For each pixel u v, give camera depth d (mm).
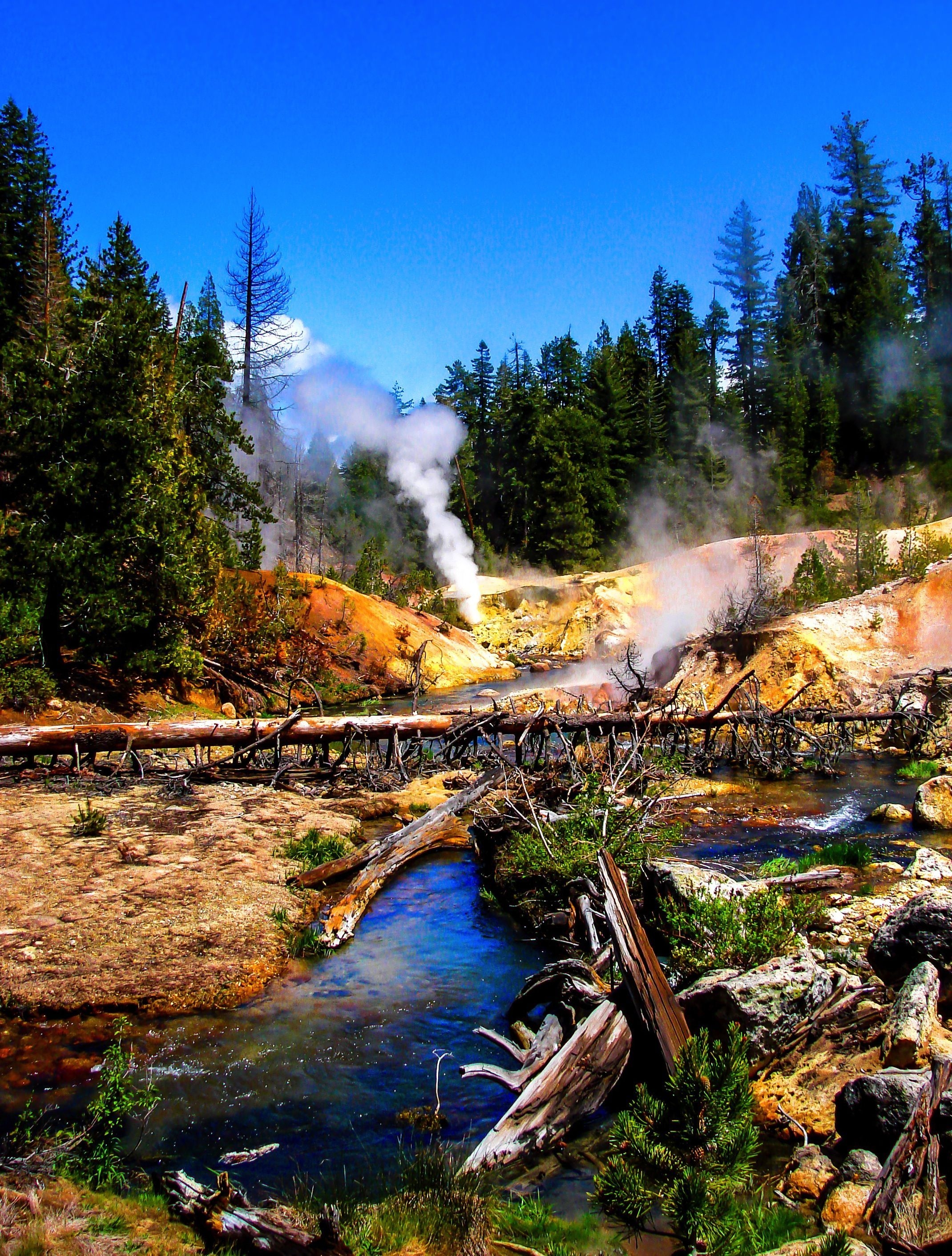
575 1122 6262
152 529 24406
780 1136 5902
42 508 22984
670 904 9242
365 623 37125
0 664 22266
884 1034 6473
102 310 26734
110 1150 5781
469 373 89625
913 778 18688
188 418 35906
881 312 76062
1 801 14758
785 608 28547
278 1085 6824
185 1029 7691
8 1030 7523
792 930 8180
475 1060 7320
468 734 19266
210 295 51531
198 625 28234
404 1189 5316
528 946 9953
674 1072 5789
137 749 17297
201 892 10609
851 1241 4359
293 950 9562
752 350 81188
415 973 9172
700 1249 4645
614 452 77688
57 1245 4391
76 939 9078
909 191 87125
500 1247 4852
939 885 10773
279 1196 5379
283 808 15133
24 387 22781
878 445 73125
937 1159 4859
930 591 24906
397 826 14992
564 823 11398
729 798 16953
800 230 89688
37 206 45688
